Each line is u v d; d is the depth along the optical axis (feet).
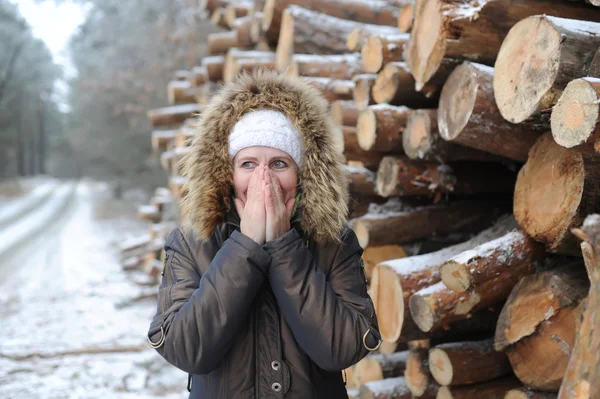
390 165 8.96
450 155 8.21
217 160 4.71
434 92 7.80
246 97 4.73
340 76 12.64
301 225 4.75
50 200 88.99
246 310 4.21
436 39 7.07
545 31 5.43
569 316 5.79
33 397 11.73
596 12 6.86
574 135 4.46
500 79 6.00
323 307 4.18
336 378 4.70
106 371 13.37
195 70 24.41
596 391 3.45
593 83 4.34
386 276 7.62
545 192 5.90
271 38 15.42
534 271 6.44
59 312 19.25
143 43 62.85
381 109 8.89
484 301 6.58
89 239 43.01
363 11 14.12
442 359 7.22
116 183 82.84
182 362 4.16
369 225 9.13
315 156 4.73
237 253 4.21
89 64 73.92
